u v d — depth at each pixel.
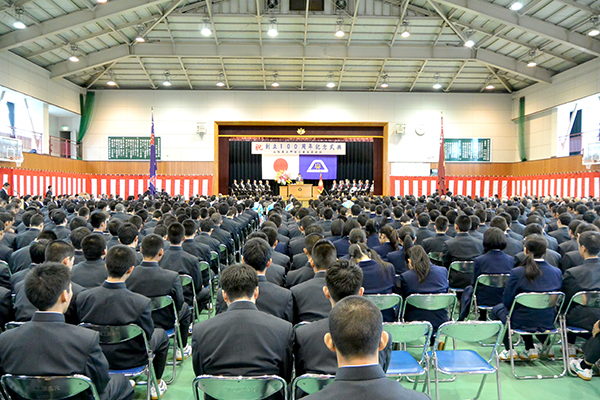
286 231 8.00
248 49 19.55
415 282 4.25
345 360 1.51
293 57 19.69
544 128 22.00
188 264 4.91
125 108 23.67
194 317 5.00
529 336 4.64
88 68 19.86
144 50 19.41
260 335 2.46
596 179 17.73
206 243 6.45
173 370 4.18
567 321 4.32
